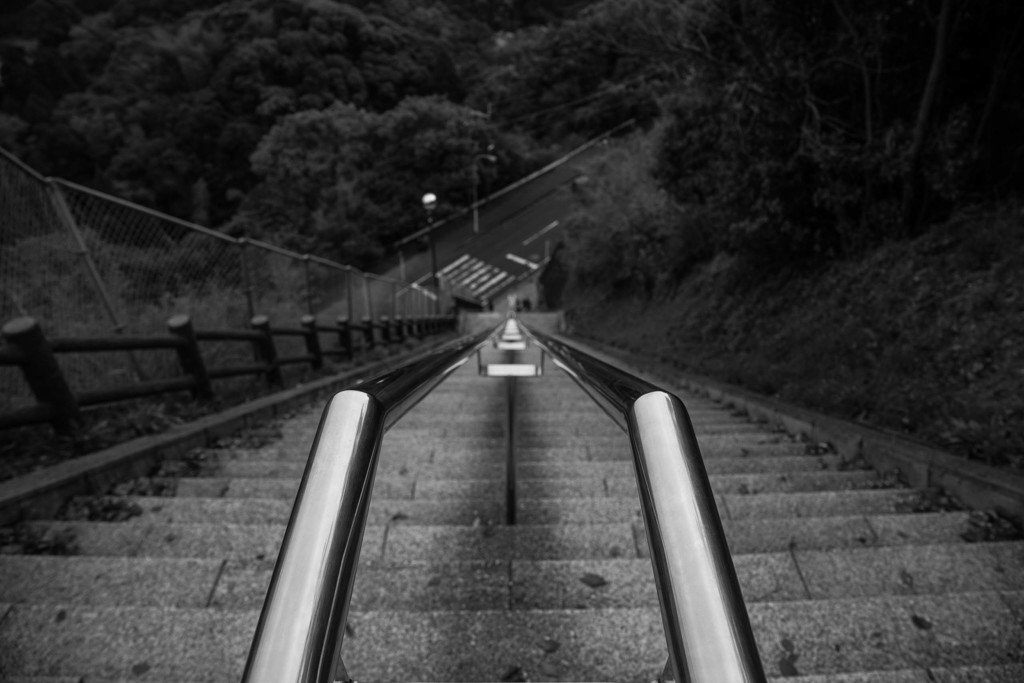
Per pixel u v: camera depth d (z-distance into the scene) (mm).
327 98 96125
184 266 6188
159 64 94312
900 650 1893
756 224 8797
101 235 4969
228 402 5730
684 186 11977
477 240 74438
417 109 82938
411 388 826
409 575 2275
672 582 476
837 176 7863
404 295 20062
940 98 7039
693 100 10117
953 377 4840
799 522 2848
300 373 8672
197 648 1854
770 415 5781
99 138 78250
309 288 9867
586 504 3117
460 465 4082
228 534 2680
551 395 7758
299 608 456
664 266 18594
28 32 96188
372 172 76500
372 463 585
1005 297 5059
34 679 1720
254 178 81812
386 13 139250
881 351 5934
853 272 7578
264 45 94750
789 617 2006
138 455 3672
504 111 114000
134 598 2189
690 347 12000
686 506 520
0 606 1973
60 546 2582
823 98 8133
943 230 6605
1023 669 1676
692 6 8070
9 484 2938
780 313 9117
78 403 3811
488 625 1920
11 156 3959
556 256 49438
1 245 3965
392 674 1758
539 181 93562
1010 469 3258
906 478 3695
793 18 7672
